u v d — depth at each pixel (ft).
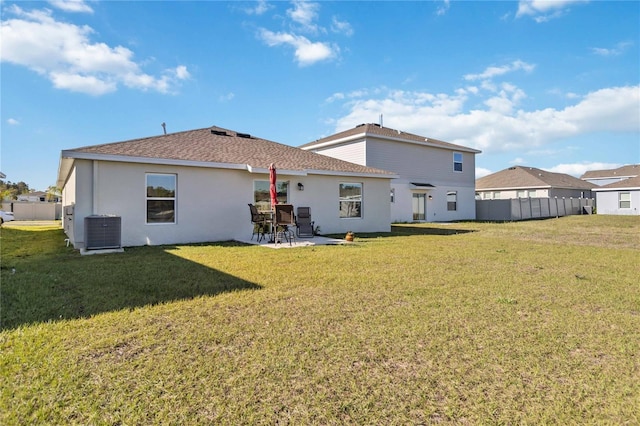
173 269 19.60
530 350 9.28
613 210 93.20
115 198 29.71
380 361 8.64
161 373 7.91
